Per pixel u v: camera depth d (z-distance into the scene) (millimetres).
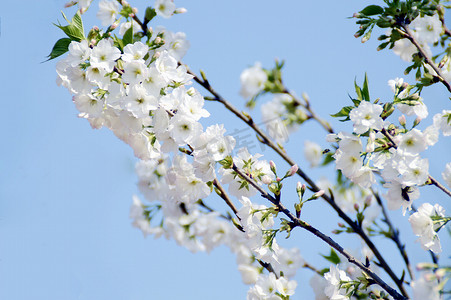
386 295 2105
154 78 2057
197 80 2105
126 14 2090
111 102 2061
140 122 2068
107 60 2049
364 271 2070
